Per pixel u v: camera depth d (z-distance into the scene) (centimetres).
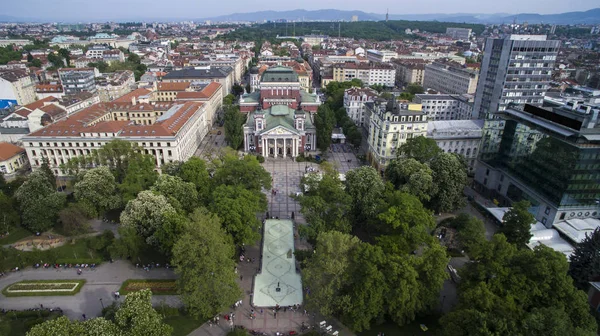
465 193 16962
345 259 8912
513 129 14812
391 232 11244
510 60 19062
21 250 12144
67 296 10350
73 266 11556
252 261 11931
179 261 9488
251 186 13738
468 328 7731
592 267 9862
